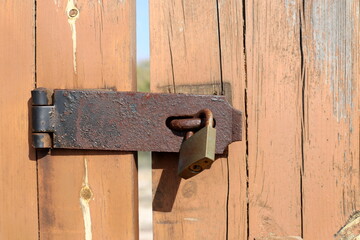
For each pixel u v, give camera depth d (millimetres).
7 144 737
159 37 733
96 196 729
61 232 732
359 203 729
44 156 733
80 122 715
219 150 710
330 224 730
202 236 732
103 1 732
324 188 730
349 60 729
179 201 733
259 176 730
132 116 713
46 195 733
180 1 733
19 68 736
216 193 732
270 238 729
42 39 735
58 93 715
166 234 733
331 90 730
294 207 730
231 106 711
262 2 729
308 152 729
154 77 732
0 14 739
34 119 713
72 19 733
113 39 729
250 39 729
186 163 677
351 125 729
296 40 729
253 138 729
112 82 728
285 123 729
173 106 711
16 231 737
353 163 729
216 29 730
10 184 737
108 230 728
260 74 729
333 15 729
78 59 731
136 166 740
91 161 729
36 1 737
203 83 729
